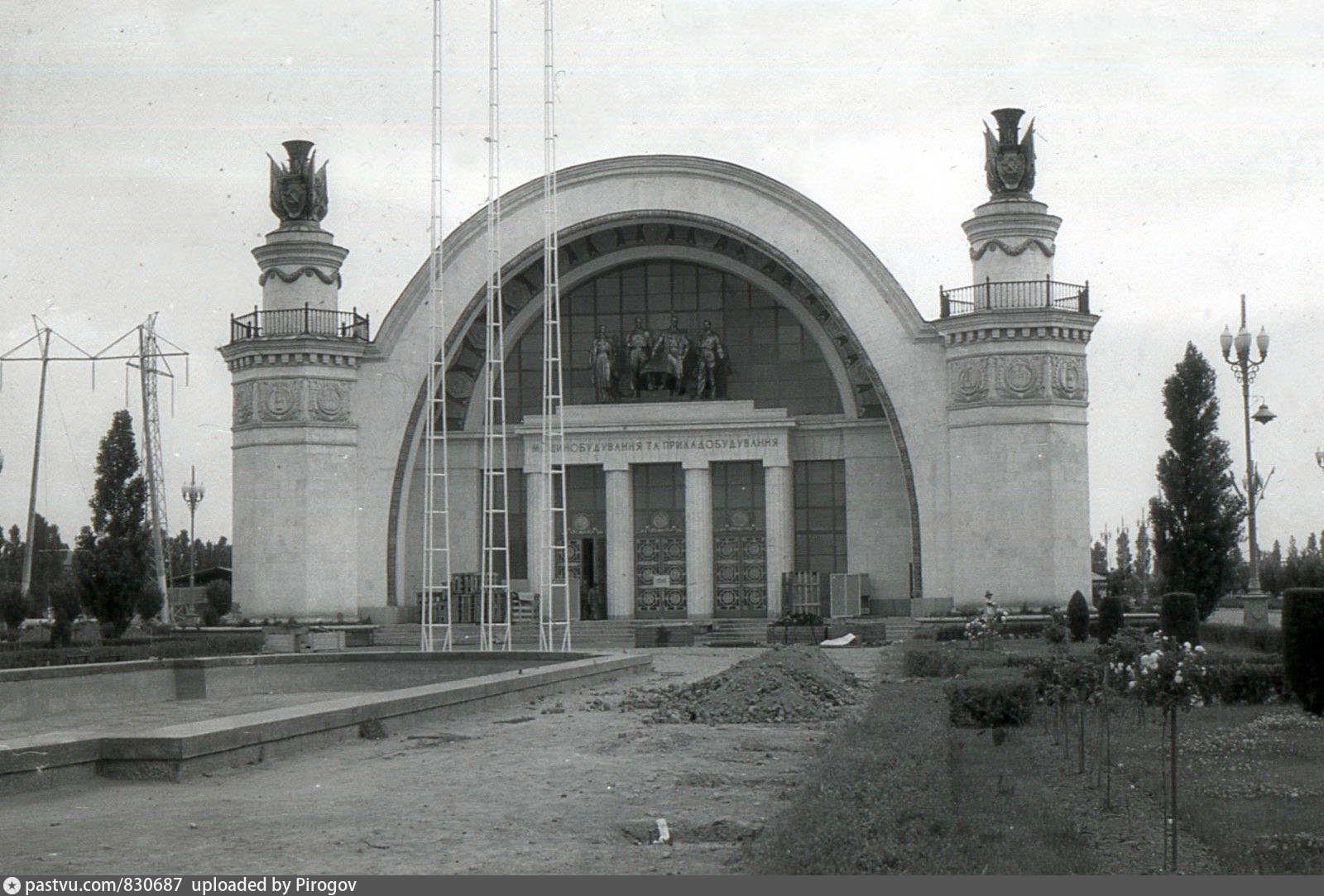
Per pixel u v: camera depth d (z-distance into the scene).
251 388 59.22
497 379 64.12
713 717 25.45
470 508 63.03
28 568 68.75
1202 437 50.41
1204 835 15.09
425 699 24.62
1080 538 55.78
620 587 61.84
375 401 60.69
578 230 61.69
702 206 60.94
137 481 51.88
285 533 58.56
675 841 14.00
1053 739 23.17
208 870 12.68
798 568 61.81
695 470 61.62
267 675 37.62
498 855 13.27
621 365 63.69
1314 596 25.92
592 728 24.06
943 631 50.44
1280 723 24.77
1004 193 57.16
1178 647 19.03
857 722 22.88
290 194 60.53
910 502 57.84
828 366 62.66
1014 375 55.56
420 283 61.19
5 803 16.38
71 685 32.50
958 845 12.87
